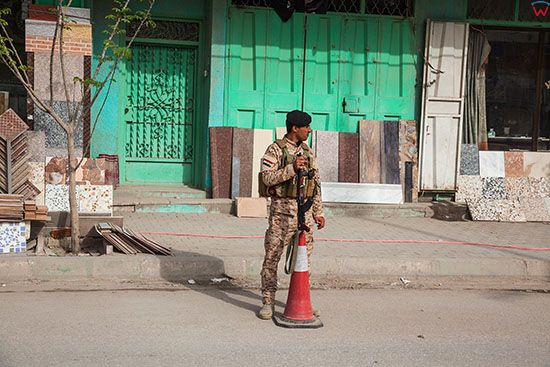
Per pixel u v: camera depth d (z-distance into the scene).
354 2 11.11
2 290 6.57
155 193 10.67
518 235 9.71
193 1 10.90
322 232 9.39
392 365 4.83
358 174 11.05
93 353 4.87
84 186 8.65
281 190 5.74
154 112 11.07
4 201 7.29
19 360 4.68
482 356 5.11
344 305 6.49
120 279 7.11
